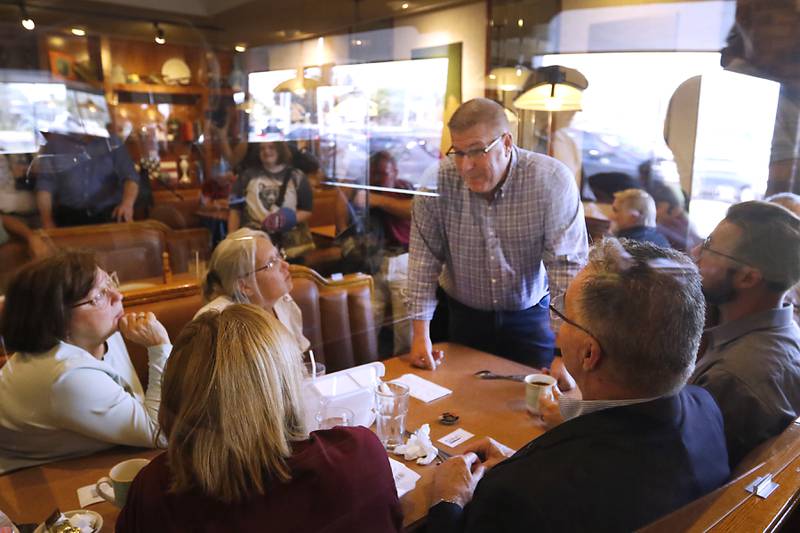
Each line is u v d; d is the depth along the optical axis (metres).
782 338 0.99
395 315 1.77
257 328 0.70
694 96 1.68
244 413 0.65
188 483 0.64
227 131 1.42
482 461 1.12
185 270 1.21
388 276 1.82
